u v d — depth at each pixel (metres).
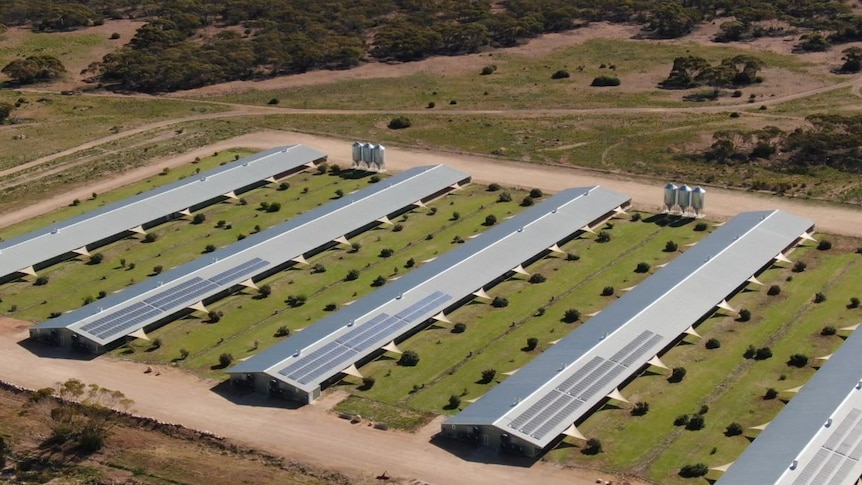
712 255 177.62
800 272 179.62
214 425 138.00
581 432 134.12
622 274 180.25
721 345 155.62
